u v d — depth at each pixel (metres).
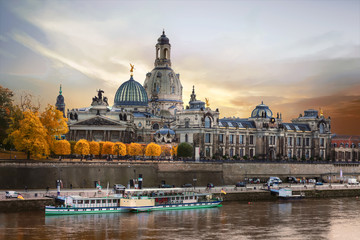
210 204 166.00
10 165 171.12
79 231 125.81
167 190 166.00
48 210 141.62
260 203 177.50
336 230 134.62
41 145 179.62
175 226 134.75
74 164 182.62
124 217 144.75
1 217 136.38
